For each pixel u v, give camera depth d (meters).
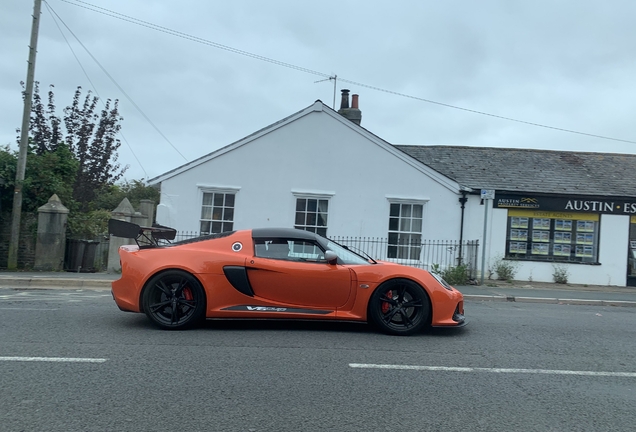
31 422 3.66
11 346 5.59
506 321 8.25
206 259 6.48
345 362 5.35
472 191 14.95
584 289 14.05
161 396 4.23
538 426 3.88
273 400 4.21
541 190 15.30
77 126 21.41
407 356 5.68
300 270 6.46
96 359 5.20
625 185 16.09
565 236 15.41
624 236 15.36
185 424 3.70
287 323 7.14
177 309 6.50
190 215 15.02
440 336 6.74
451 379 4.93
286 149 15.13
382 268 6.60
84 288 11.28
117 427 3.62
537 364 5.58
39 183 14.86
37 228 14.23
